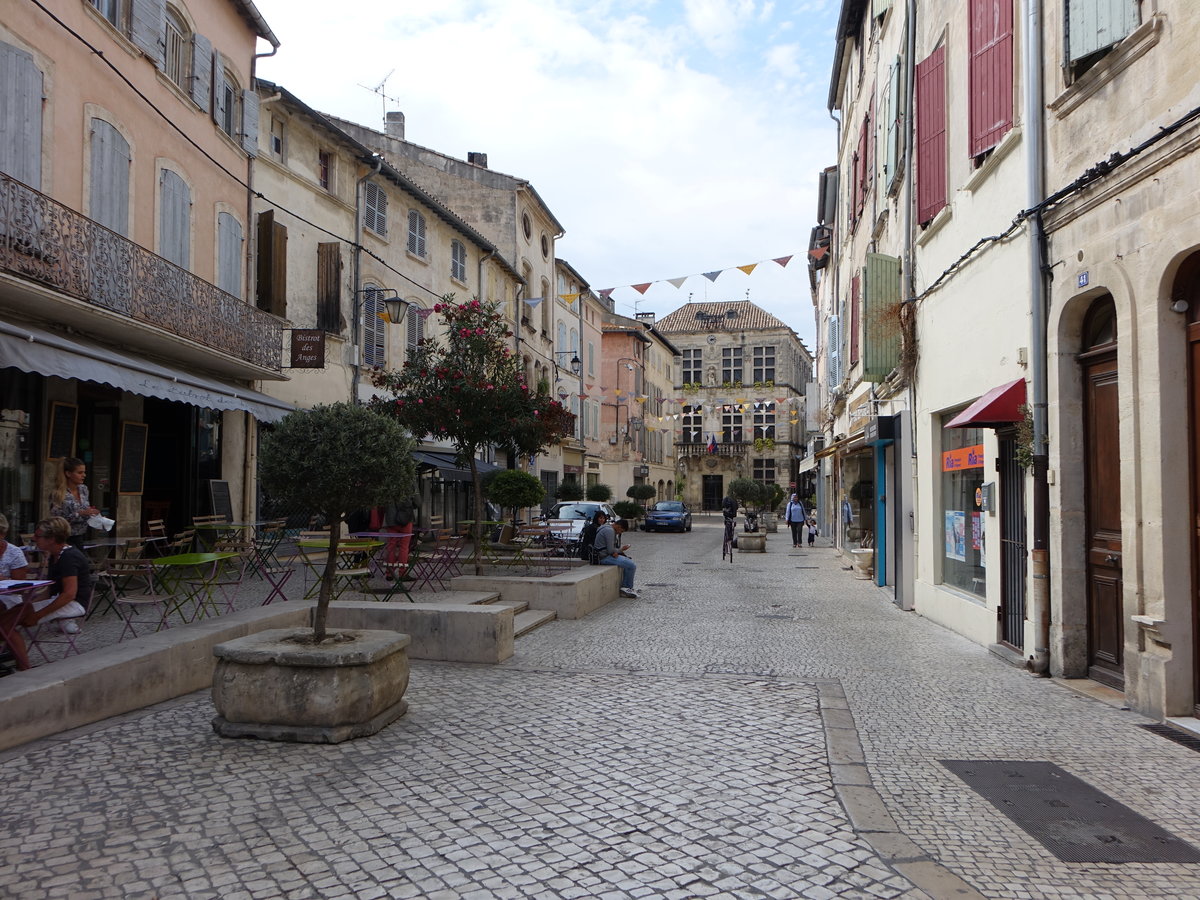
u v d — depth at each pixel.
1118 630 6.69
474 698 6.54
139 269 11.56
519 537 14.94
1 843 3.71
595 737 5.48
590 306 45.78
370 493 5.62
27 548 8.41
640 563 21.08
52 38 10.69
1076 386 7.07
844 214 22.77
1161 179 5.73
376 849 3.71
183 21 14.09
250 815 4.07
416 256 23.31
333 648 5.44
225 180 15.39
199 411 15.30
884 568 15.02
